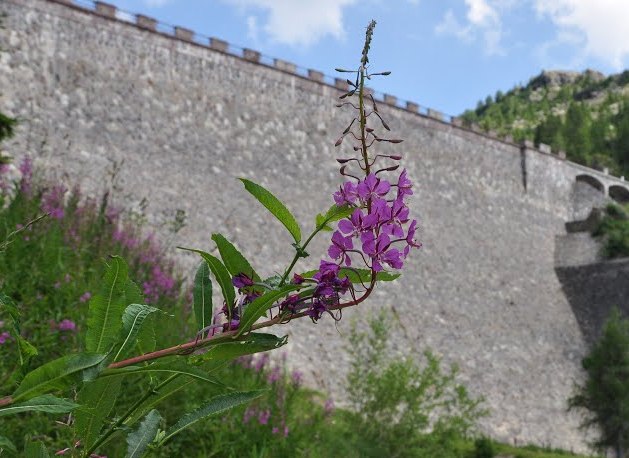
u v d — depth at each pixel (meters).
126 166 30.86
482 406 41.72
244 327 1.81
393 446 14.59
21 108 28.19
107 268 1.78
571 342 50.66
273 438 7.72
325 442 10.25
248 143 36.81
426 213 45.09
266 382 9.25
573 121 128.62
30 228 8.00
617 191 64.94
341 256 1.95
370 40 1.94
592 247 53.47
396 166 2.02
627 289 50.97
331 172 40.22
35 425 4.98
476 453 35.00
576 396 41.66
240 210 34.88
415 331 40.41
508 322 47.34
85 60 31.22
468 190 49.09
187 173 33.28
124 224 14.95
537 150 56.03
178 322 8.09
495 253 49.19
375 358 16.41
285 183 37.59
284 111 39.25
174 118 33.91
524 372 46.06
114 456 4.84
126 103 32.12
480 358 43.72
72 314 6.78
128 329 1.70
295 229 1.95
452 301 44.16
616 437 39.59
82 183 28.83
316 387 32.53
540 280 52.09
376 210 1.96
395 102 45.44
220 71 36.91
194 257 31.33
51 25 30.45
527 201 53.94
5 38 28.61
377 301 39.16
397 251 1.93
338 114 41.97
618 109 173.12
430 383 15.74
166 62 34.56
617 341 40.31
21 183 9.73
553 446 44.34
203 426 6.90
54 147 28.56
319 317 1.88
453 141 49.19
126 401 5.39
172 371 1.68
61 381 1.57
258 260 34.47
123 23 33.16
